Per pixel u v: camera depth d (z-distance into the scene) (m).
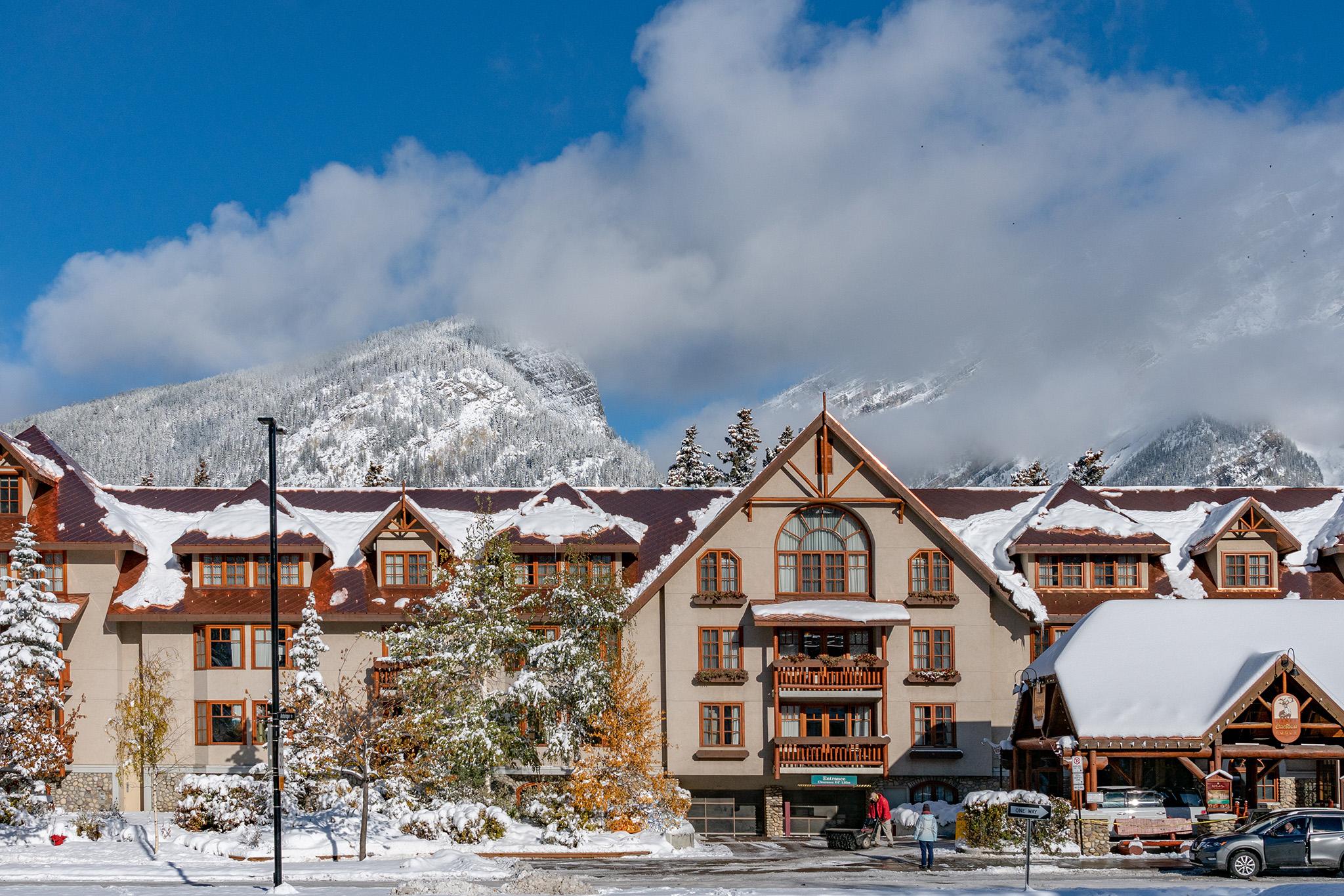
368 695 48.09
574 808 46.94
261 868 39.12
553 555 56.00
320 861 40.84
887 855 42.84
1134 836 41.25
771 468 54.84
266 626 54.56
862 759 52.62
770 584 54.84
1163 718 42.06
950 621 54.41
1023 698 47.59
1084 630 45.25
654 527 59.28
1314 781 50.03
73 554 54.81
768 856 43.50
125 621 54.59
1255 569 56.12
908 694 53.88
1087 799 42.00
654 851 43.88
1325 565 57.06
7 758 46.09
